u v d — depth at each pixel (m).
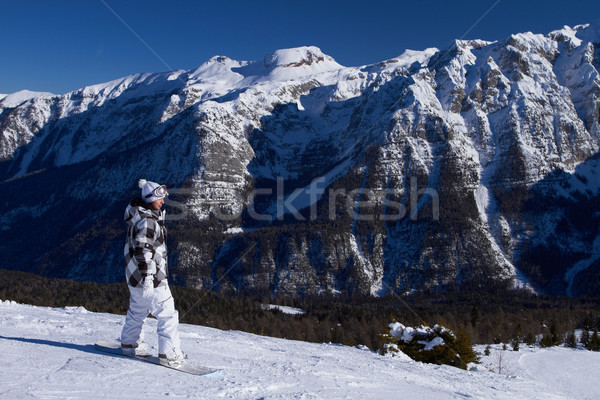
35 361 6.43
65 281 96.19
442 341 19.58
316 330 73.81
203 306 85.62
